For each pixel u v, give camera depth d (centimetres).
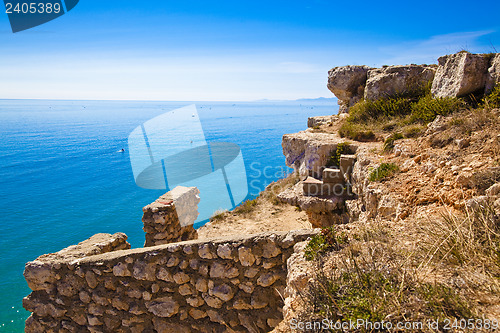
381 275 284
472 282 267
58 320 479
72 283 473
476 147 606
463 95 998
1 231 5984
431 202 525
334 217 1027
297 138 1350
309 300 281
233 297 436
